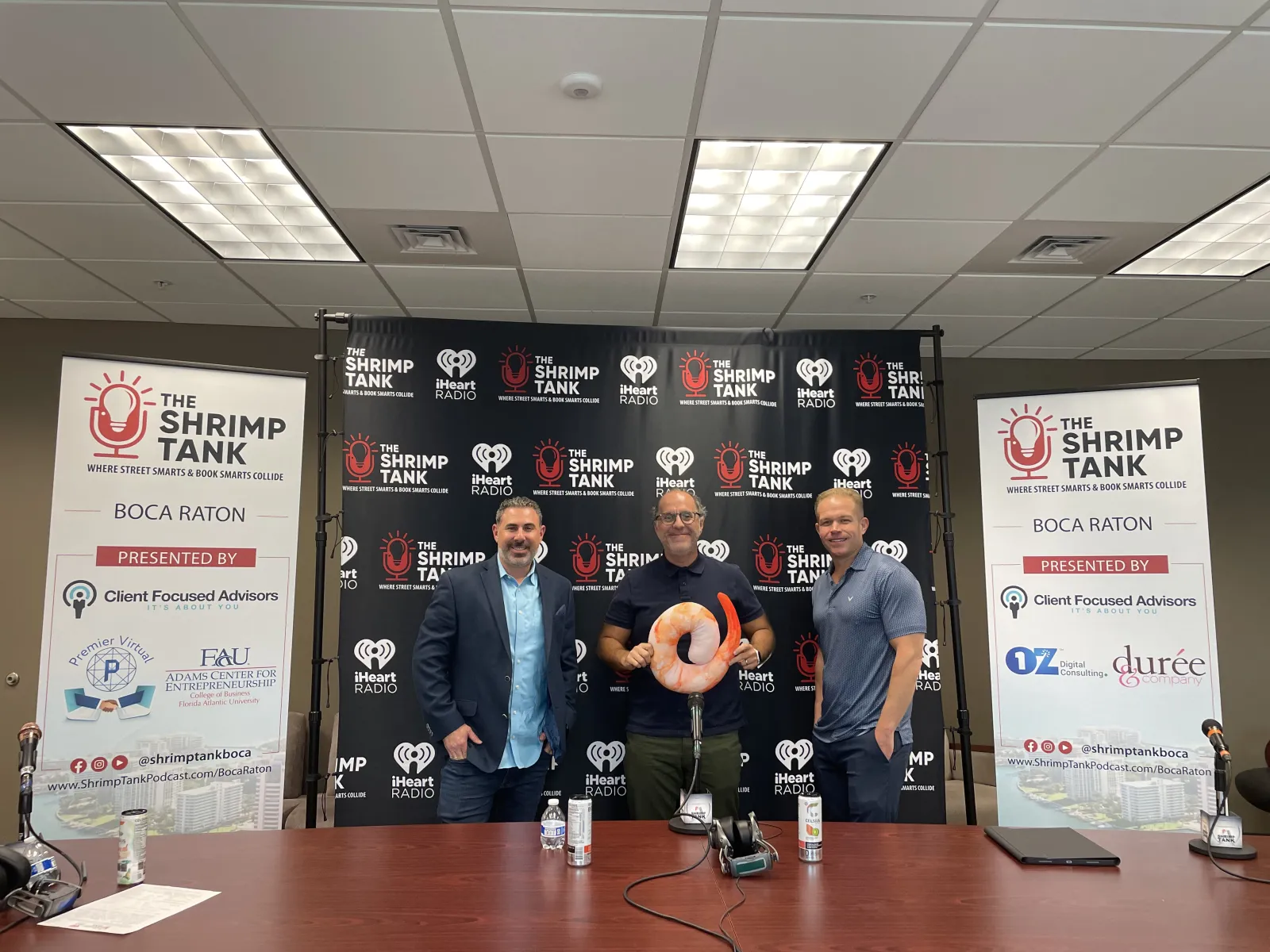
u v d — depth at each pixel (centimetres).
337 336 543
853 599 343
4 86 278
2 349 514
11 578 500
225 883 192
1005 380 596
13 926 167
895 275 443
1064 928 168
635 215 371
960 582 578
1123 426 345
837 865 207
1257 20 242
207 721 310
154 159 332
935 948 159
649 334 370
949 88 277
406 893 186
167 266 433
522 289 465
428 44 254
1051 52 258
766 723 350
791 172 341
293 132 304
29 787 192
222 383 325
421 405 354
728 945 161
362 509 345
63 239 400
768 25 246
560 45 255
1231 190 347
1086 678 341
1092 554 345
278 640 323
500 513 333
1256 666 569
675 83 275
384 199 356
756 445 366
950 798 446
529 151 317
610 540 357
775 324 522
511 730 321
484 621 323
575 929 168
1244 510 582
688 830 232
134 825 193
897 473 366
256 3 237
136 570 306
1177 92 278
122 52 259
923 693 350
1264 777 496
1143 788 329
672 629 324
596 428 362
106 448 308
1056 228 384
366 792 330
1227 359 594
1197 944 161
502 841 225
